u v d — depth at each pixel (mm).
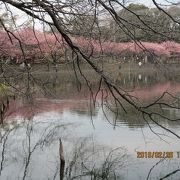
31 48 5926
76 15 4207
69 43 4188
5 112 16016
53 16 4066
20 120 15195
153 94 21422
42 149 11109
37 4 4082
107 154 10258
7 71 5633
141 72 36969
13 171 9148
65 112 17031
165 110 15180
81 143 11453
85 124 14266
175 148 10508
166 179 8312
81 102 19875
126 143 11141
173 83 28938
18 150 10961
